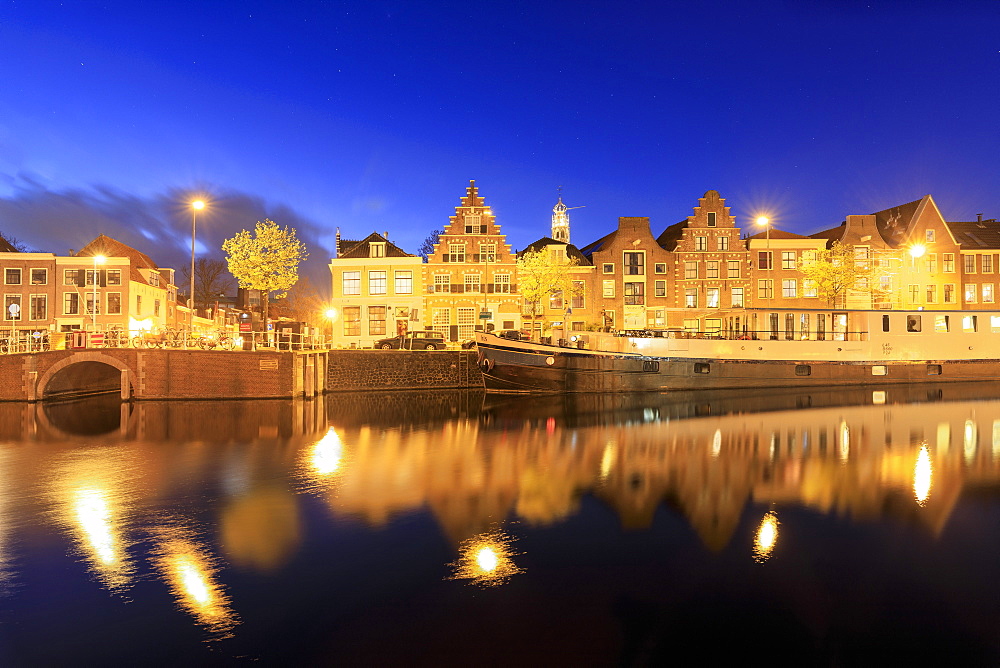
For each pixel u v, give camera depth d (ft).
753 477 56.75
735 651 27.32
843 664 26.43
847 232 203.31
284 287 159.53
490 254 187.32
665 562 36.81
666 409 107.24
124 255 188.55
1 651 27.53
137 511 47.65
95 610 31.27
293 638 28.48
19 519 45.80
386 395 139.95
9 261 177.68
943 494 50.57
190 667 26.27
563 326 184.96
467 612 30.76
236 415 104.42
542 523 44.09
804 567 35.94
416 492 52.54
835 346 140.26
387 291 183.93
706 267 195.72
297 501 50.06
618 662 26.45
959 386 139.33
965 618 30.09
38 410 111.24
